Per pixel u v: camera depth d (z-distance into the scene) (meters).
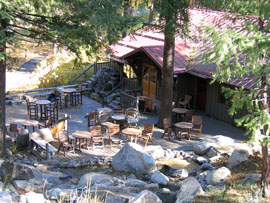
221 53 7.58
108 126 17.48
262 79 9.31
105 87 26.72
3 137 13.80
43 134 17.08
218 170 12.32
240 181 11.57
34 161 14.75
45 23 13.59
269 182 10.25
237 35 7.69
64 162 14.80
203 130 19.14
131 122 18.75
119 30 13.09
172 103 20.06
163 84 19.33
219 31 8.12
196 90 22.69
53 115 21.22
